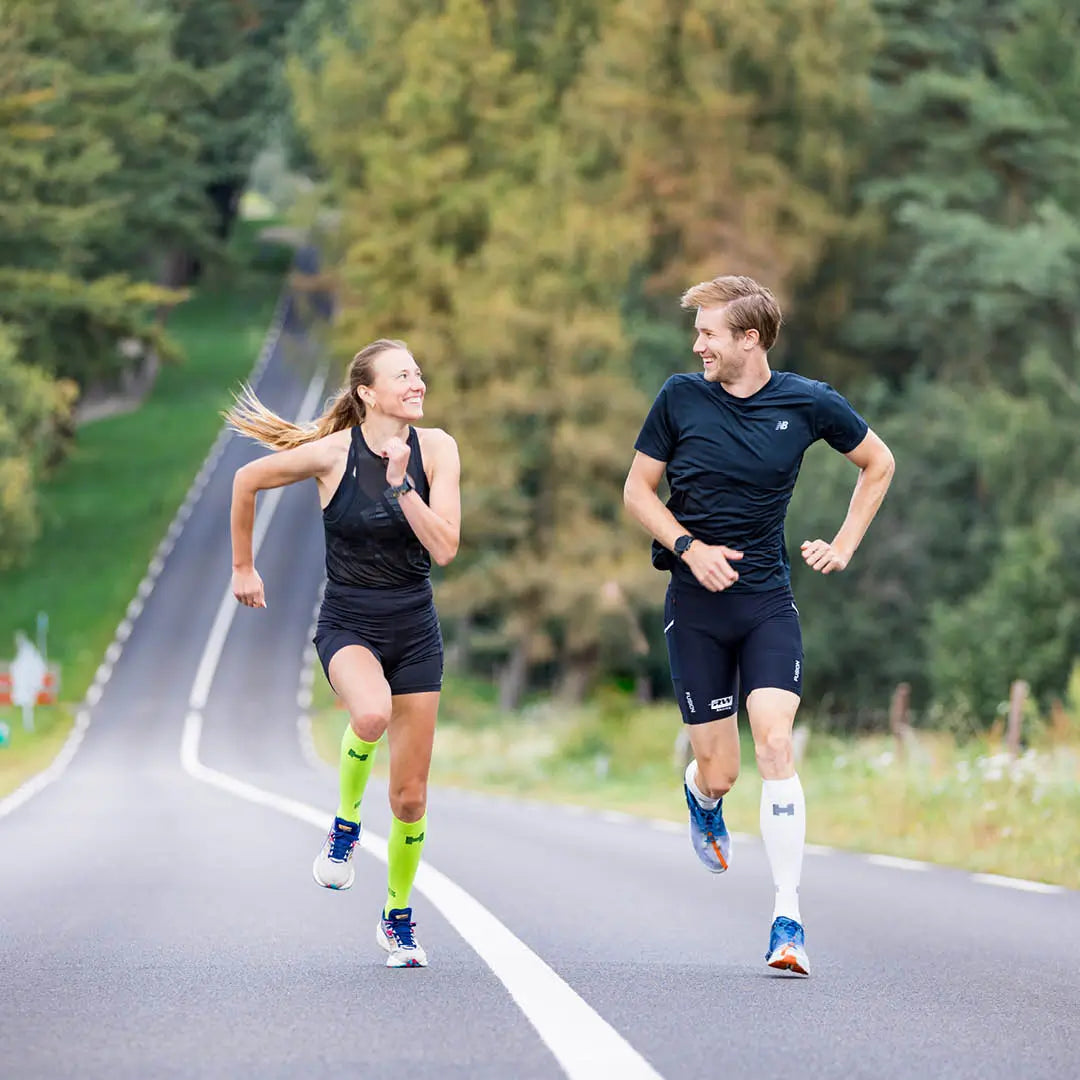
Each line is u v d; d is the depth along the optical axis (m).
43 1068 6.41
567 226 82.81
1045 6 93.50
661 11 91.44
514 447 83.88
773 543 10.06
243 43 167.88
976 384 88.62
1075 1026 7.68
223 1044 6.90
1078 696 27.81
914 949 10.54
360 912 12.17
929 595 78.06
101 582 99.12
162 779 47.28
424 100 92.38
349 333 94.50
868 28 93.62
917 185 91.81
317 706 81.38
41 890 14.16
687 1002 8.02
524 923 11.62
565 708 74.88
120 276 100.00
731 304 9.84
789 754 9.55
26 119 98.25
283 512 110.25
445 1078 6.21
